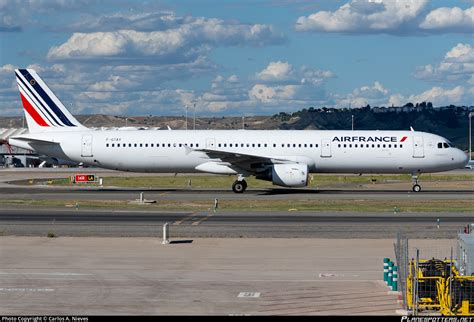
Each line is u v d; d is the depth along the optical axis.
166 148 116.75
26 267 50.62
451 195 110.69
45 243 61.62
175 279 46.56
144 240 63.53
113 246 60.19
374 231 68.94
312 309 38.69
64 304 39.50
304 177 110.19
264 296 41.78
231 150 115.94
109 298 41.03
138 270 49.66
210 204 95.69
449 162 115.19
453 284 39.62
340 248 59.38
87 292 42.56
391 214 84.00
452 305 39.19
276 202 98.38
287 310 38.41
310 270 49.84
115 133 118.94
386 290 43.47
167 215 82.62
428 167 115.50
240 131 118.44
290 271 49.44
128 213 84.69
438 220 73.62
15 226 71.88
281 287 44.25
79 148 118.12
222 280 46.34
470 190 123.56
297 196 108.56
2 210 87.50
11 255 55.59
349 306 39.47
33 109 121.44
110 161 118.25
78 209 88.88
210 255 55.91
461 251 45.16
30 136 120.06
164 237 61.97
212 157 113.69
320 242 62.53
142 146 117.25
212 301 40.44
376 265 51.78
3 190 123.69
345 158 114.81
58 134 119.75
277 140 115.75
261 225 73.25
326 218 80.00
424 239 64.12
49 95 121.12
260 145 115.75
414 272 42.09
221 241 63.03
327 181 152.25
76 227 71.31
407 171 116.50
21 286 44.22
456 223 75.19
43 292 42.53
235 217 80.81
